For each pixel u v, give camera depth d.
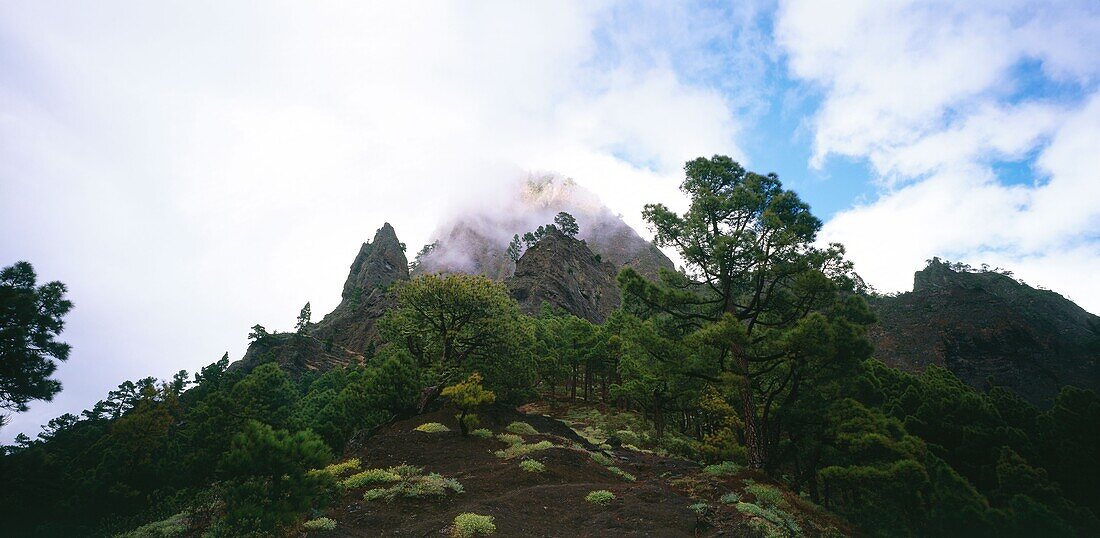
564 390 66.06
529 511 11.45
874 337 109.06
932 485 15.77
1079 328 100.69
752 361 19.91
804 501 15.06
